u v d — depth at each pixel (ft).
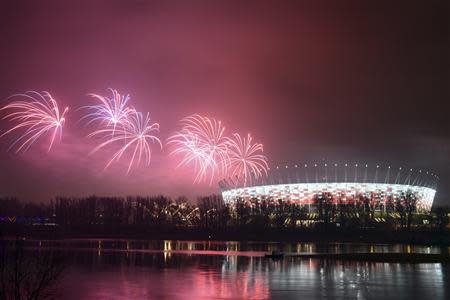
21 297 168.76
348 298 242.78
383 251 533.14
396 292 259.19
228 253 515.91
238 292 260.21
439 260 416.87
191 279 311.27
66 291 261.65
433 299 240.32
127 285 285.64
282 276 325.42
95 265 391.04
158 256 472.85
